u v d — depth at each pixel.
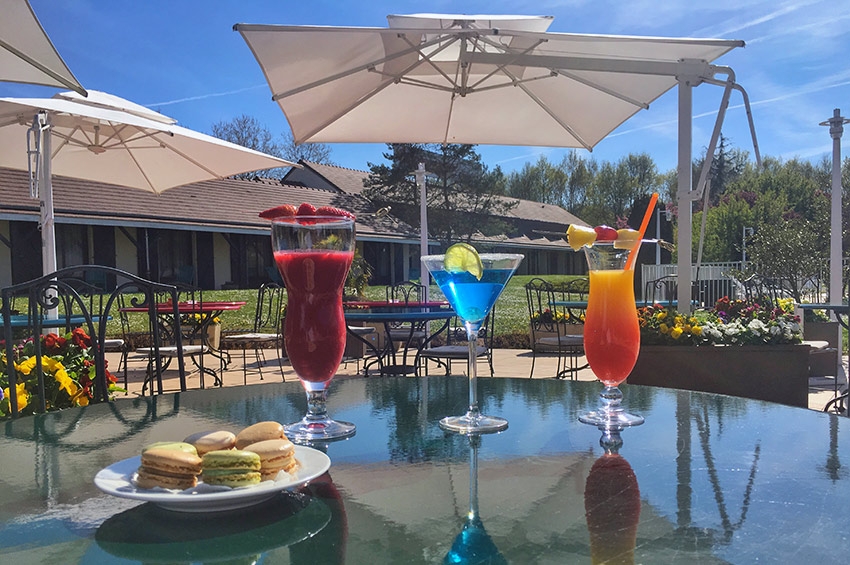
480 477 0.92
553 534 0.69
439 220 25.75
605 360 1.26
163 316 6.34
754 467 0.95
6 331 2.14
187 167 6.73
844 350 7.63
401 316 4.18
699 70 3.87
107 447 1.15
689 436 1.15
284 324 1.23
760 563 0.61
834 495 0.81
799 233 16.03
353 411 1.42
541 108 4.91
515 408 1.43
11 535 0.72
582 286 9.41
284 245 1.17
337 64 4.09
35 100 4.94
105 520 0.76
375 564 0.62
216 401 1.58
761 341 3.80
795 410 1.39
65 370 2.98
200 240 18.53
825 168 44.84
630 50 3.97
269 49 3.82
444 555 0.64
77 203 14.58
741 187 41.28
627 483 0.87
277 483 0.79
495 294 1.27
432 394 1.64
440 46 4.24
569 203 47.62
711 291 13.05
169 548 0.67
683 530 0.70
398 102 4.79
